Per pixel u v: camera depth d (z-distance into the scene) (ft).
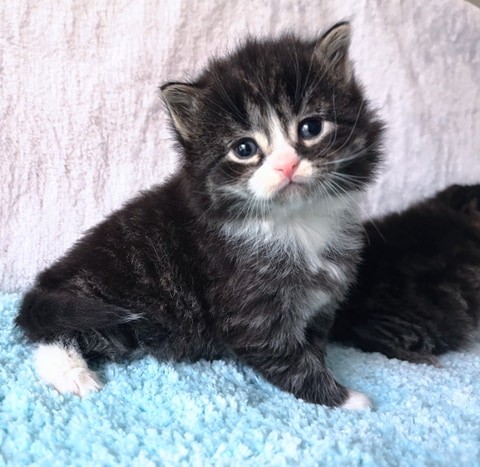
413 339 0.58
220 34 0.69
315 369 0.49
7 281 0.69
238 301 0.48
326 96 0.46
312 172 0.44
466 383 0.50
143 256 0.52
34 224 0.68
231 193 0.46
